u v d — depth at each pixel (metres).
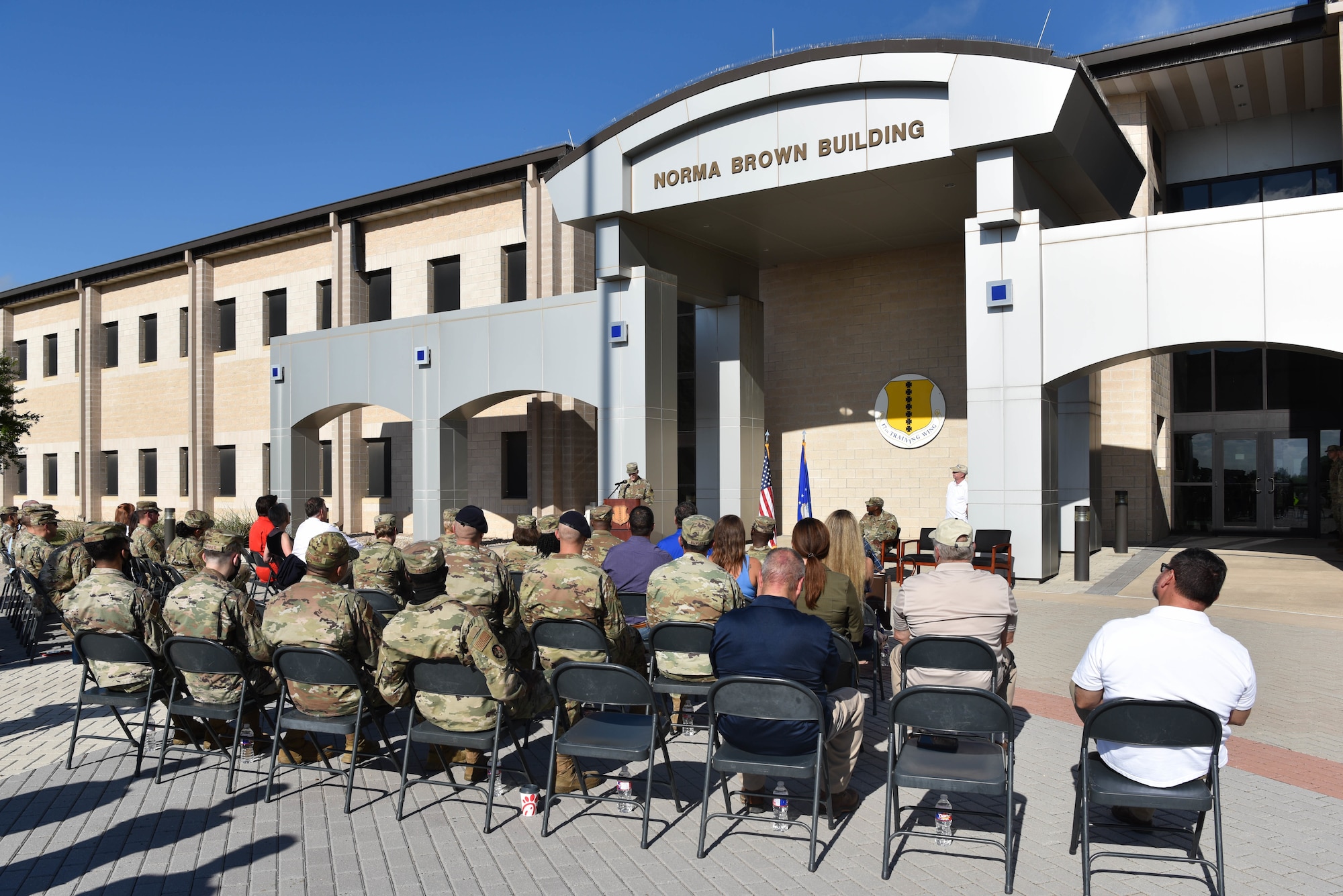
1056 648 8.68
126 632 5.74
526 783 5.29
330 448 23.72
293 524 20.19
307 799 5.08
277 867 4.17
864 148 13.56
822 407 19.36
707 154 14.84
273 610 5.12
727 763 4.25
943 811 4.43
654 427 15.86
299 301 24.30
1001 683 5.02
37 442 33.16
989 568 12.30
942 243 17.83
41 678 8.46
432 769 5.57
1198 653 3.87
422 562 4.90
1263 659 8.09
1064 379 12.84
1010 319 12.98
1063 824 4.62
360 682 4.88
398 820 4.74
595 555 8.10
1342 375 18.88
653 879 4.03
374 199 22.08
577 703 5.33
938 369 17.95
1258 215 11.59
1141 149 17.98
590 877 4.05
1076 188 14.50
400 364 18.59
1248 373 19.78
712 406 18.73
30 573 9.63
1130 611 10.64
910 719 4.14
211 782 5.38
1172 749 3.84
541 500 20.06
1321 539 18.59
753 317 18.92
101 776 5.50
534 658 5.45
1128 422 17.72
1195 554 3.99
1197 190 20.00
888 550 12.17
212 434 26.47
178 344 27.64
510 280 20.92
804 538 5.57
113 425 29.91
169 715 5.36
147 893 3.92
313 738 5.25
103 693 5.71
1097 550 16.56
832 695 4.64
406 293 22.25
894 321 18.45
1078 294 12.63
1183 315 12.01
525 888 3.94
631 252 15.93
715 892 3.89
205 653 5.20
